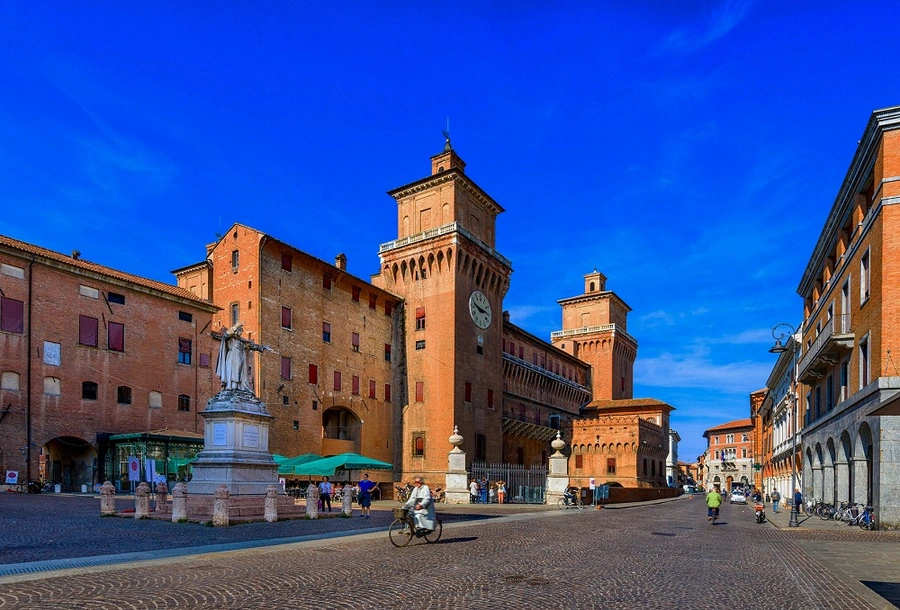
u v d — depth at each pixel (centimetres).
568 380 10256
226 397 2672
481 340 7475
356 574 1406
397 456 7100
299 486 5138
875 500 2922
